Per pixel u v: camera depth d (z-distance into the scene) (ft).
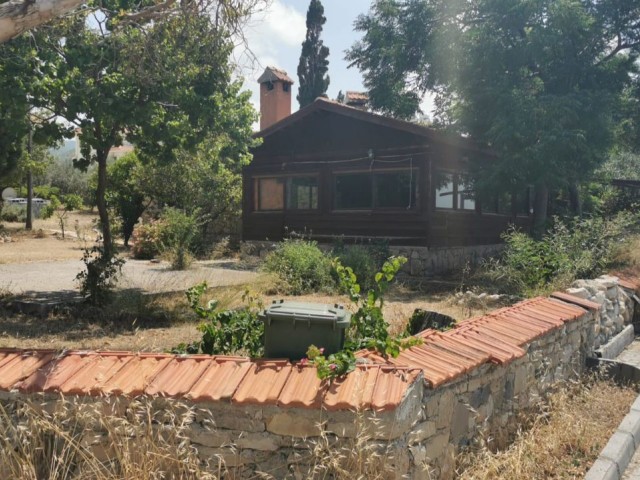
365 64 59.06
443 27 49.90
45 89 25.86
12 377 11.34
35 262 52.44
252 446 10.49
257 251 59.16
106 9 25.99
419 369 11.19
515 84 46.85
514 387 16.10
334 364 10.84
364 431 9.91
